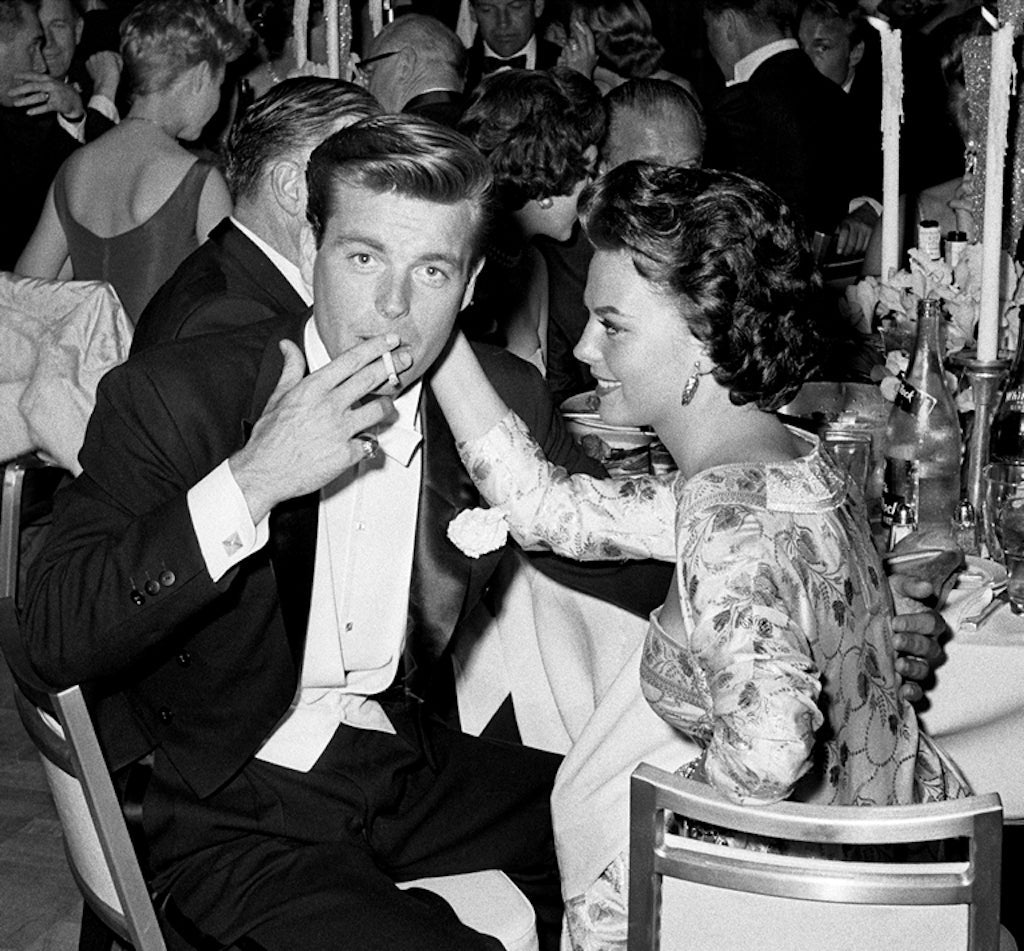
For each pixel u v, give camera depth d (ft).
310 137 7.40
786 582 4.28
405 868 5.70
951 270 7.68
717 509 4.35
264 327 5.68
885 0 16.12
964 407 7.38
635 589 6.38
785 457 4.58
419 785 5.89
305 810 5.44
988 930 3.88
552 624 6.99
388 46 12.01
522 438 5.79
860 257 12.91
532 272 10.25
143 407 5.30
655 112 11.07
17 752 10.64
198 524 4.79
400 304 4.96
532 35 16.97
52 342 9.86
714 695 4.11
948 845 5.50
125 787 5.38
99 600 4.86
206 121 11.50
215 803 5.40
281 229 7.57
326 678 5.49
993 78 6.73
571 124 9.38
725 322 4.45
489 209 5.06
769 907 4.02
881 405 8.04
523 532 5.81
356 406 5.18
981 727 6.04
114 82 14.71
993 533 6.89
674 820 4.72
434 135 4.88
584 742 5.42
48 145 14.39
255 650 5.26
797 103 15.24
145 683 5.38
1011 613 6.25
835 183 15.43
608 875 5.17
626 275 4.56
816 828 3.84
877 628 4.71
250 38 13.79
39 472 6.47
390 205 4.84
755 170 15.33
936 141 15.43
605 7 15.96
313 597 5.45
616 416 4.86
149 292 11.28
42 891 8.74
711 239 4.43
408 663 5.74
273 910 5.08
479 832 5.85
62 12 16.43
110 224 11.25
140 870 5.03
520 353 10.28
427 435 5.73
